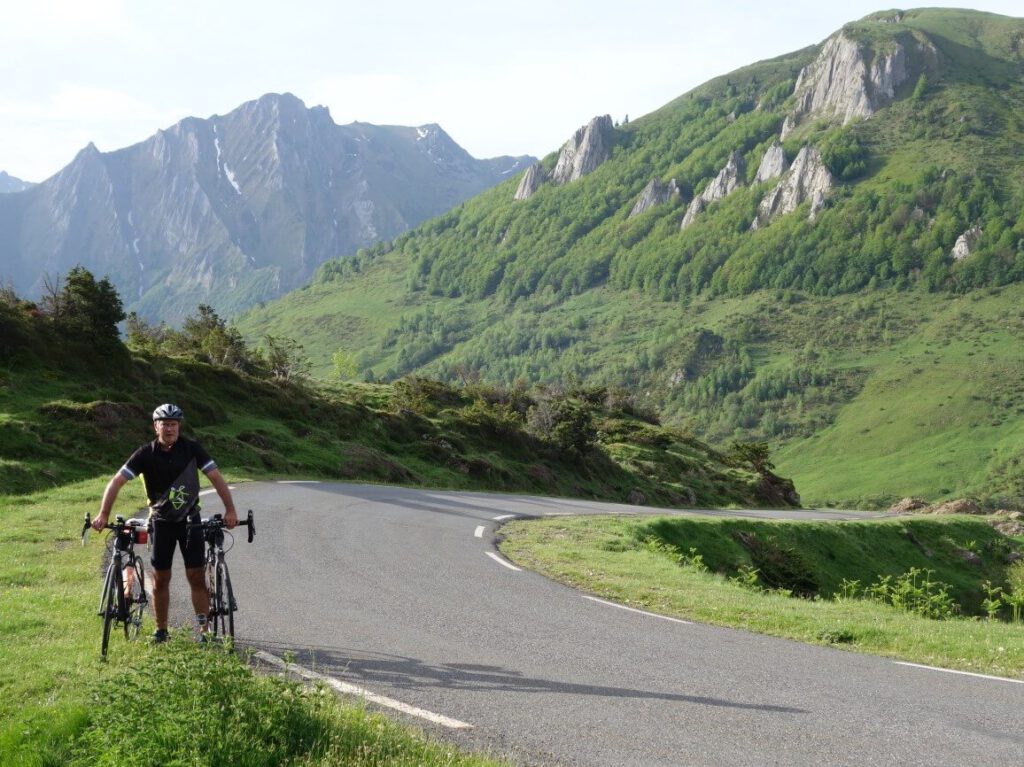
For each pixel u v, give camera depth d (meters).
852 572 39.66
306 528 17.33
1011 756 5.81
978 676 8.19
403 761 5.14
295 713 5.41
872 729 6.30
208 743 4.75
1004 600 46.16
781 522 41.44
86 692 5.74
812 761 5.61
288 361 57.53
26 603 9.09
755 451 86.00
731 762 5.54
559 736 5.94
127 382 37.81
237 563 12.77
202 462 7.52
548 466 58.91
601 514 28.95
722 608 11.44
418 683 7.10
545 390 97.69
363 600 10.57
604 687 7.21
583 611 10.69
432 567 13.62
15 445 27.64
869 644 9.74
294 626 8.95
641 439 83.81
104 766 4.57
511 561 15.17
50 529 15.51
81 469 28.05
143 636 7.71
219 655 5.81
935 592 43.00
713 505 69.75
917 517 58.91
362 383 75.25
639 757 5.59
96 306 38.41
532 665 7.87
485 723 6.16
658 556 18.64
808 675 7.90
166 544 7.41
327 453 39.75
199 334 59.41
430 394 70.88
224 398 42.91
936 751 5.88
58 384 34.31
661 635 9.46
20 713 5.52
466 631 9.18
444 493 31.31
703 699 6.95
